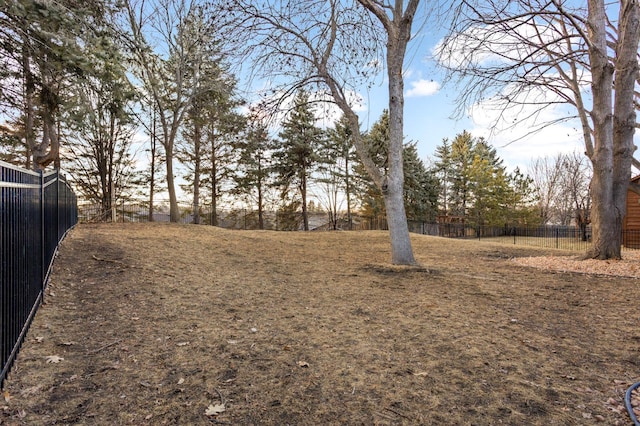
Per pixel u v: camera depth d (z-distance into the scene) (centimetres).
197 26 1584
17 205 307
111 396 255
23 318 330
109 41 813
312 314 469
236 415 238
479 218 3509
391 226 891
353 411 246
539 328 428
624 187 931
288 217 2988
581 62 955
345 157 2967
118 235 979
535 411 250
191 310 461
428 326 426
